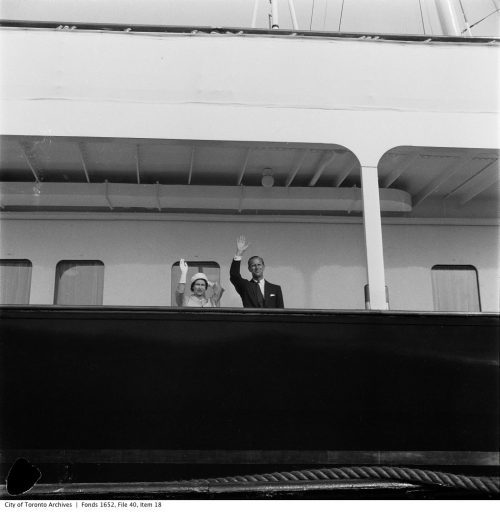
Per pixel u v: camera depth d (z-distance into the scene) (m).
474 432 5.30
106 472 5.09
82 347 5.22
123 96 5.78
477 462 5.26
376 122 5.94
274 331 5.31
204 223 7.89
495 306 8.03
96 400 5.16
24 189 7.37
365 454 5.21
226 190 7.58
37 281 7.61
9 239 7.67
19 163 7.14
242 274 7.77
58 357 5.20
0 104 5.70
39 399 5.16
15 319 5.24
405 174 7.51
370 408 5.27
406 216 8.16
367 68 6.02
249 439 5.17
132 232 7.80
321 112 5.91
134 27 5.87
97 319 5.26
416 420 5.28
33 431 5.12
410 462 5.23
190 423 5.17
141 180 7.69
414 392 5.31
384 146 5.91
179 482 5.09
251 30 5.96
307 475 5.15
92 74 5.79
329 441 5.21
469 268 8.15
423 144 5.95
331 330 5.34
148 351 5.24
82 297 7.65
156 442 5.13
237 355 5.26
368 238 5.70
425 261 8.08
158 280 7.70
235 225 7.92
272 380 5.25
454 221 8.13
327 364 5.30
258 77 5.91
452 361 5.38
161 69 5.84
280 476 5.14
